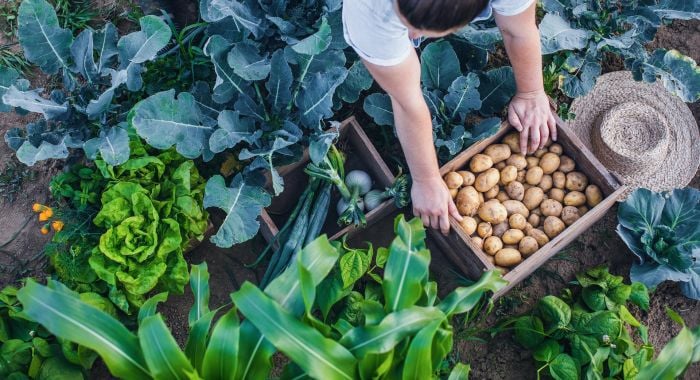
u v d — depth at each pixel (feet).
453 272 7.76
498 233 7.00
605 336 6.88
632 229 7.38
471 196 6.91
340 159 7.19
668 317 7.73
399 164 7.74
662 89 8.01
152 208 6.82
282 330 4.93
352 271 6.53
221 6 6.56
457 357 7.52
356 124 7.40
